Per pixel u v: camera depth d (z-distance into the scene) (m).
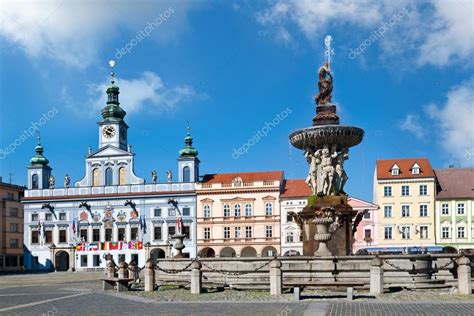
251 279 22.03
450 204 71.38
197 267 21.27
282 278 20.59
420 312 14.62
